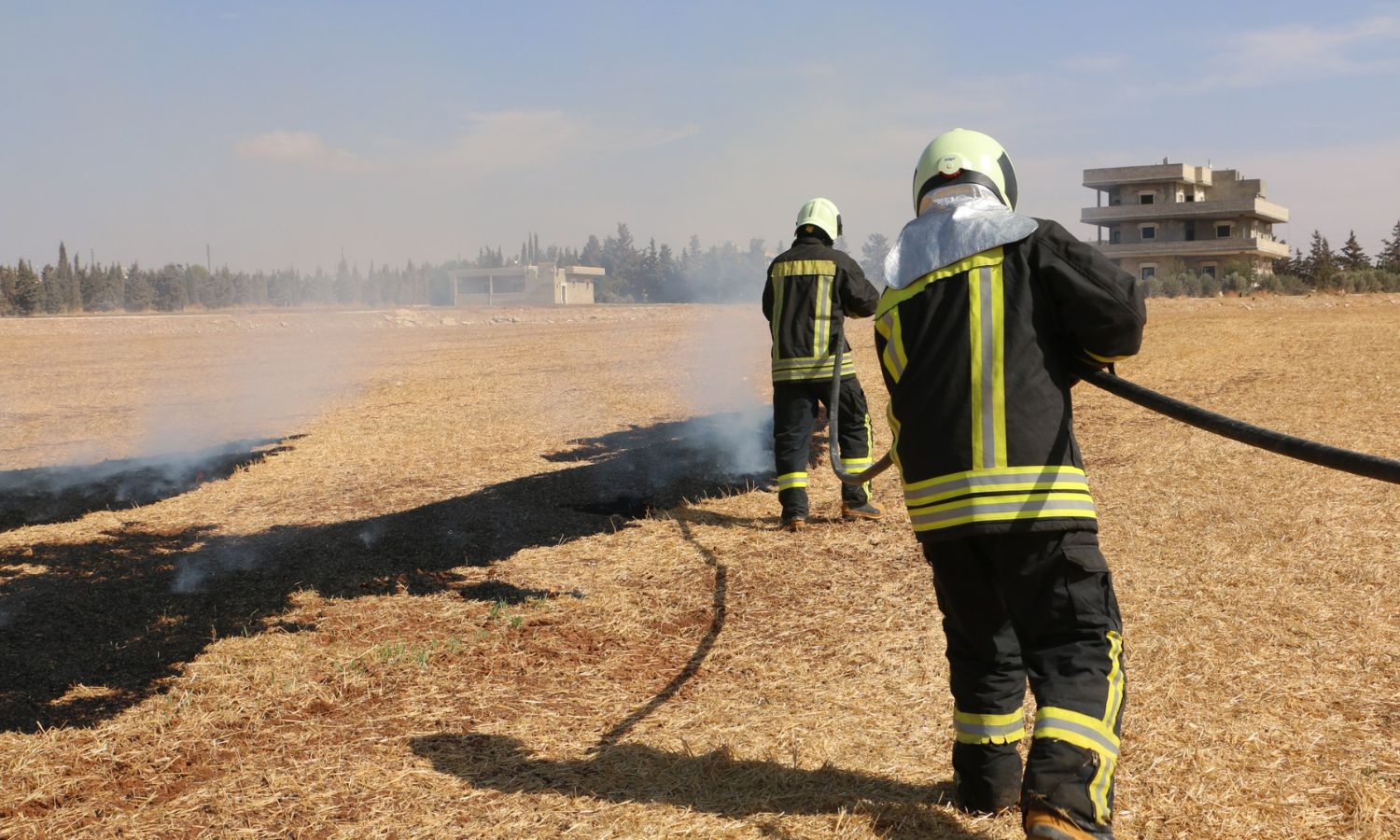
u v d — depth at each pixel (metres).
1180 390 12.05
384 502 7.67
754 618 4.68
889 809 2.87
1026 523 2.40
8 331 37.75
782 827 2.82
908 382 2.57
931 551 2.62
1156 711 3.44
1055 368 2.48
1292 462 7.33
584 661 4.24
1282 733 3.26
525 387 15.59
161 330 39.75
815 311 6.20
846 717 3.54
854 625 4.48
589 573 5.53
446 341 30.30
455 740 3.49
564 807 2.99
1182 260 75.75
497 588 5.31
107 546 6.60
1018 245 2.52
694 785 3.09
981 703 2.80
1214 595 4.62
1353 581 4.76
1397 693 3.53
